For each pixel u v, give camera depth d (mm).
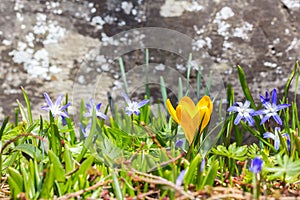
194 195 626
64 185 657
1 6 880
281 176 685
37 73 882
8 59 878
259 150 750
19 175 648
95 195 637
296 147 698
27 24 884
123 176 668
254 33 883
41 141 695
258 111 733
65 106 748
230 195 621
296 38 882
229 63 880
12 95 876
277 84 877
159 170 664
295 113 817
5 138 741
